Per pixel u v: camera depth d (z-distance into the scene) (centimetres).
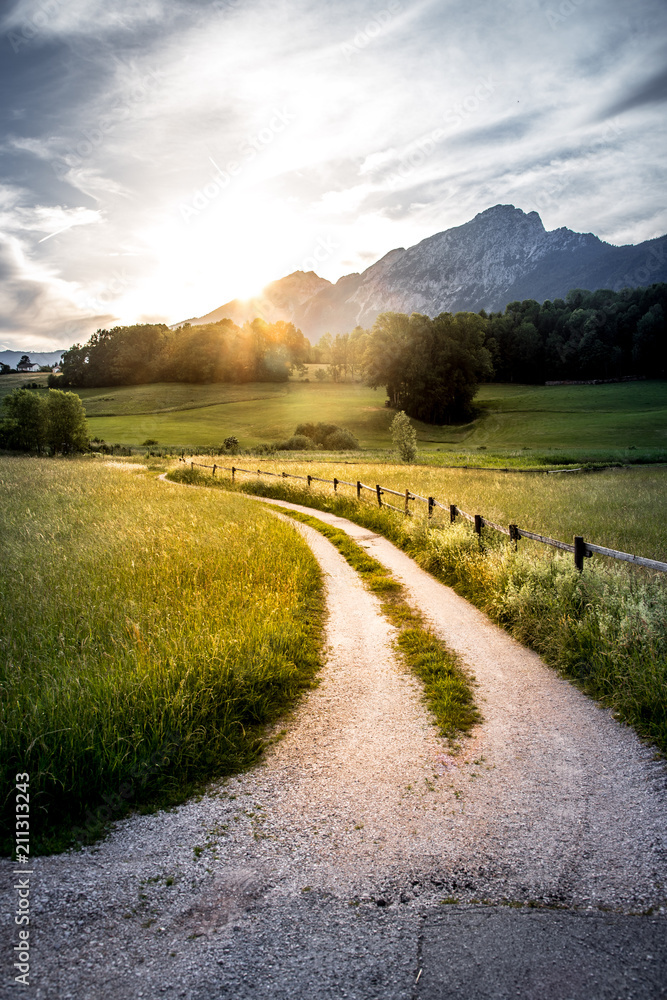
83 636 659
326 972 253
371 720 504
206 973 254
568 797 378
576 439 6844
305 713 522
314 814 373
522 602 719
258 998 240
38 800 380
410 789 396
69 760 400
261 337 15000
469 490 2034
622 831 342
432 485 2189
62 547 1133
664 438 6519
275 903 296
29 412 5575
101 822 369
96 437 7906
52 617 716
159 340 14588
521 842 337
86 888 311
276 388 13250
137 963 261
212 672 533
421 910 288
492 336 12488
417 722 496
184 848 344
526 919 280
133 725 447
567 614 663
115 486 2341
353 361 14975
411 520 1356
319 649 683
